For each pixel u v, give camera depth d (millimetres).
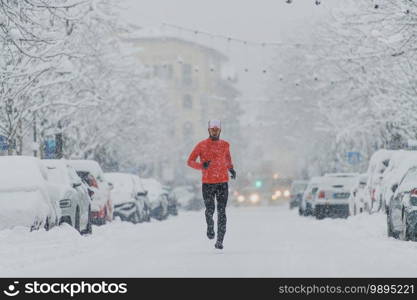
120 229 51719
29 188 35906
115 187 63812
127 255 29625
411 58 59875
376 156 57344
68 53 48875
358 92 83312
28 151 86312
